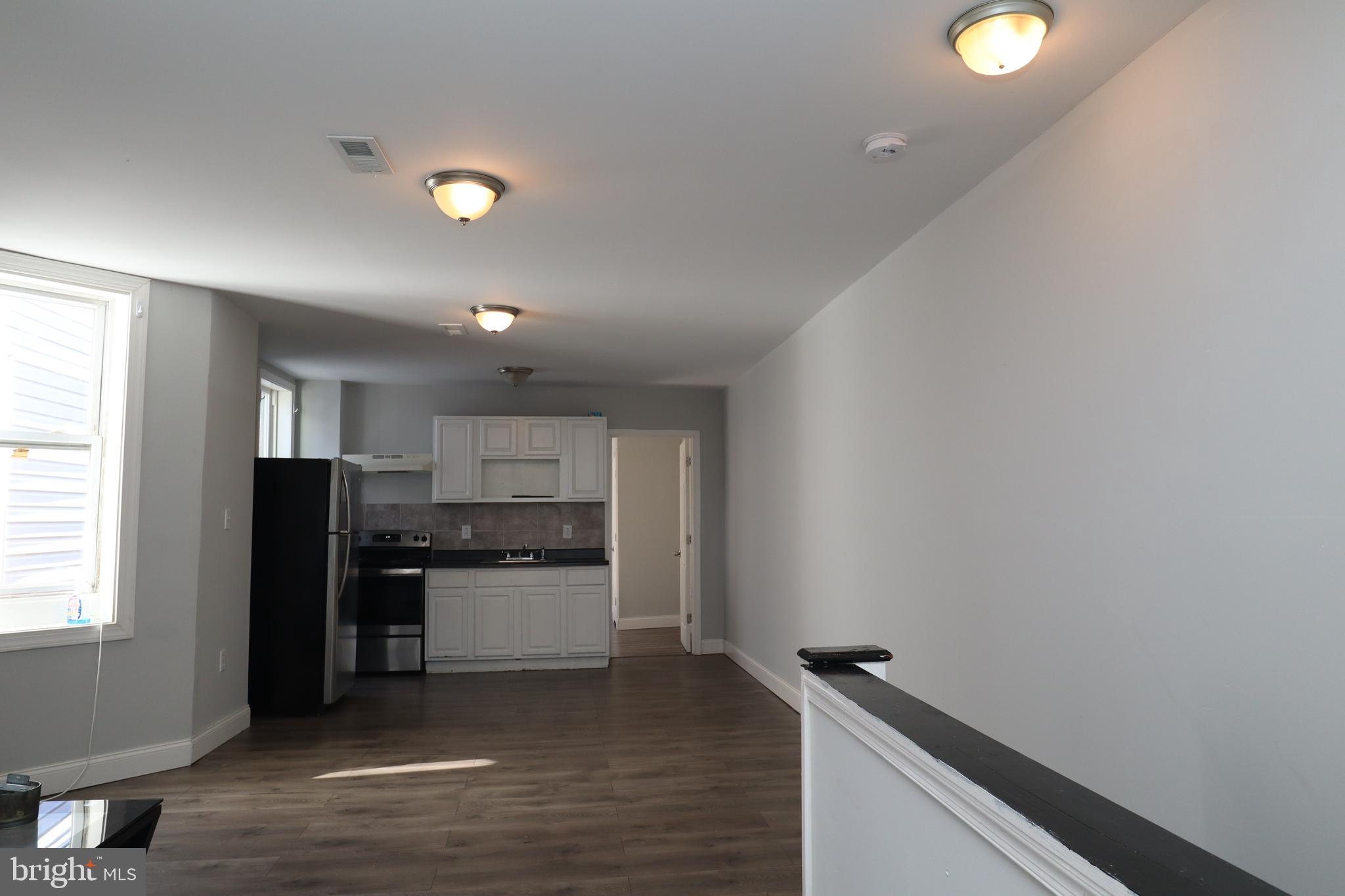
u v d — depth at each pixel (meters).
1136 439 2.25
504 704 5.76
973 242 3.16
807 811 2.13
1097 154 2.43
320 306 4.93
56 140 2.74
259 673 5.50
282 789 3.96
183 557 4.40
